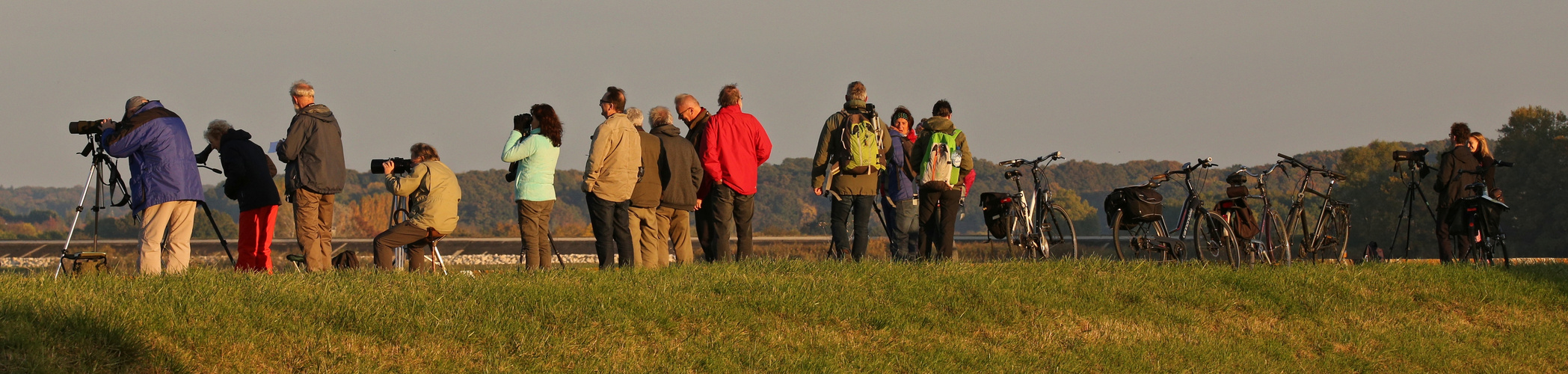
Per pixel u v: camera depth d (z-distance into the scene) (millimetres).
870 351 27516
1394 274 36219
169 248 31625
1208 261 37188
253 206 34375
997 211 42406
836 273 32875
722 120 36719
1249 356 29438
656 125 36000
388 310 25688
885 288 31750
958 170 39375
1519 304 34688
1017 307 30984
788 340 27594
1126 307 32062
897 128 40812
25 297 24031
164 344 22547
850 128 37938
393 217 36000
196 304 24656
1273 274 35281
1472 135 43406
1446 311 34031
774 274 32312
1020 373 27062
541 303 27188
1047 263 36094
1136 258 40188
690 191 35750
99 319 22719
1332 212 44156
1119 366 28266
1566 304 34812
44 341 21391
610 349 25516
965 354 27781
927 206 40000
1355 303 33625
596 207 33812
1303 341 31203
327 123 34031
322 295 26281
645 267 33469
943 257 40188
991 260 40500
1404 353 30797
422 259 34281
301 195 33875
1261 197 39969
